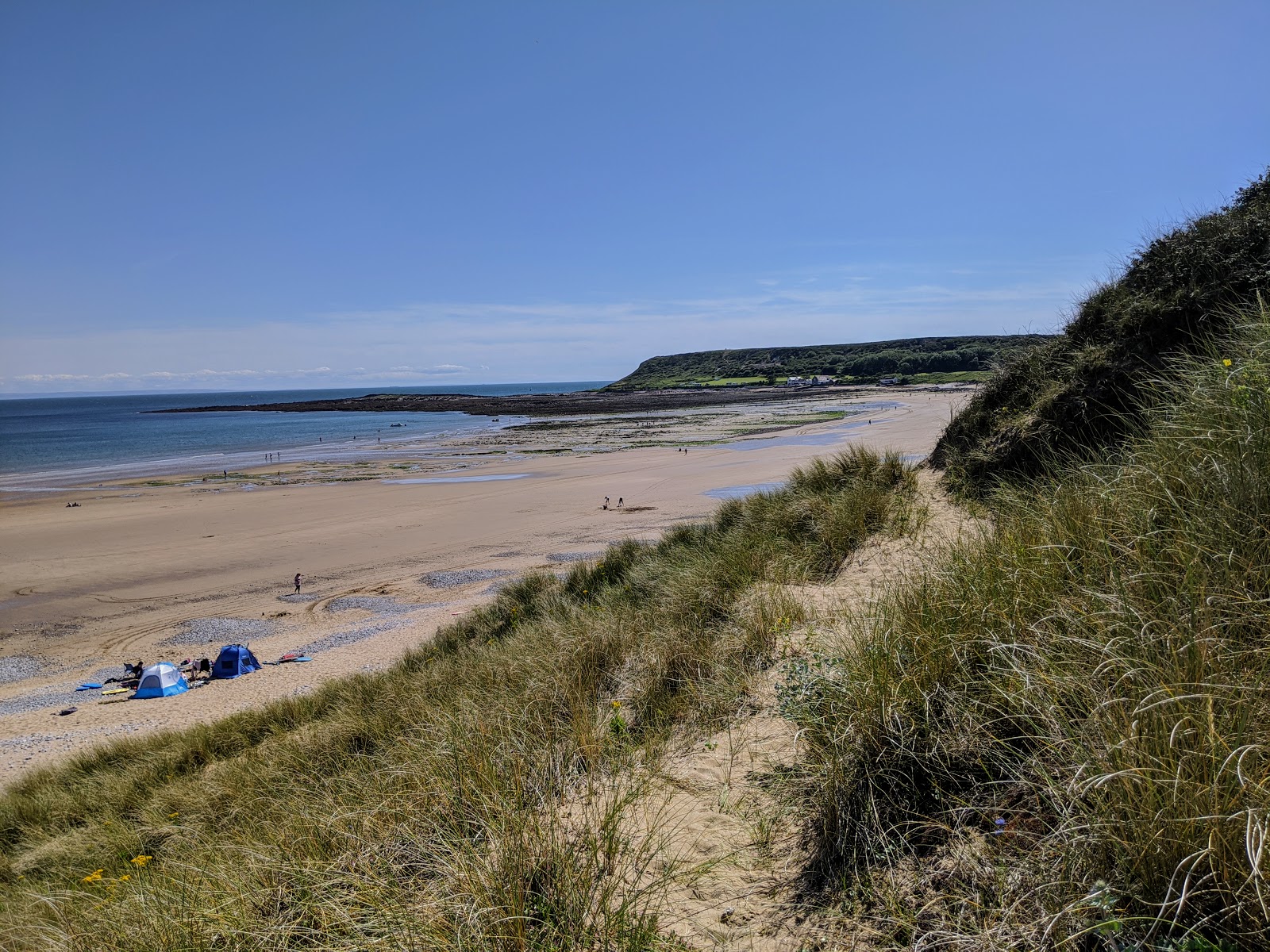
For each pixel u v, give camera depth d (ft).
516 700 14.14
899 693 8.16
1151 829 5.15
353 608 55.83
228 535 81.51
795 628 14.37
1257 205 20.49
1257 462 8.98
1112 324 21.09
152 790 21.34
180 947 7.65
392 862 8.31
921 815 7.06
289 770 16.58
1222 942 4.71
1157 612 7.37
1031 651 7.68
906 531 20.25
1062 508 11.51
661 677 13.66
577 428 226.38
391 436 226.17
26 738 34.65
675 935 6.61
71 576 66.44
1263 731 5.59
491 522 82.79
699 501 86.38
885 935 6.01
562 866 7.38
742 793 8.94
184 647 49.39
